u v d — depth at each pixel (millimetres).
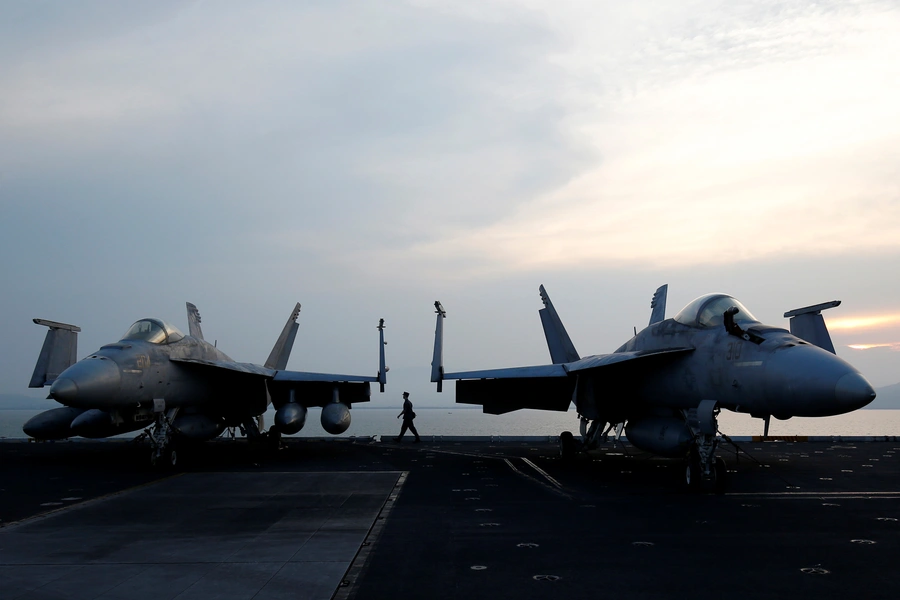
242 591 5523
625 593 5387
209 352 18922
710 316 13172
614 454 19188
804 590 5449
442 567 6230
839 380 9461
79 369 14062
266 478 13297
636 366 14930
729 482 12492
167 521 8664
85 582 5812
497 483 12461
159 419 16188
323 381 19922
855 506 9742
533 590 5477
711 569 6117
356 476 13586
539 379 18875
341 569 6180
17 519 8922
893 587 5527
